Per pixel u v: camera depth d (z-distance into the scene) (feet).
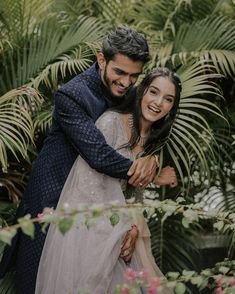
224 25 9.16
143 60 6.18
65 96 6.26
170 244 8.43
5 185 8.18
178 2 9.85
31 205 6.45
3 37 9.15
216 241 8.52
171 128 6.75
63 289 5.91
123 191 6.48
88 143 6.08
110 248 5.90
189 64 8.63
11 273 7.39
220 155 9.00
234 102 9.26
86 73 6.50
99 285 5.86
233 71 8.46
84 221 4.91
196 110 8.87
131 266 6.27
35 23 9.25
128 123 6.38
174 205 5.25
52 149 6.46
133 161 6.17
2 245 7.12
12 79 8.88
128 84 6.24
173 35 9.68
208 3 9.84
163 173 6.64
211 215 5.41
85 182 6.14
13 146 7.99
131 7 10.37
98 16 10.48
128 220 6.08
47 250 6.23
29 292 6.39
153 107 6.21
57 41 9.04
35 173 6.54
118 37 6.15
